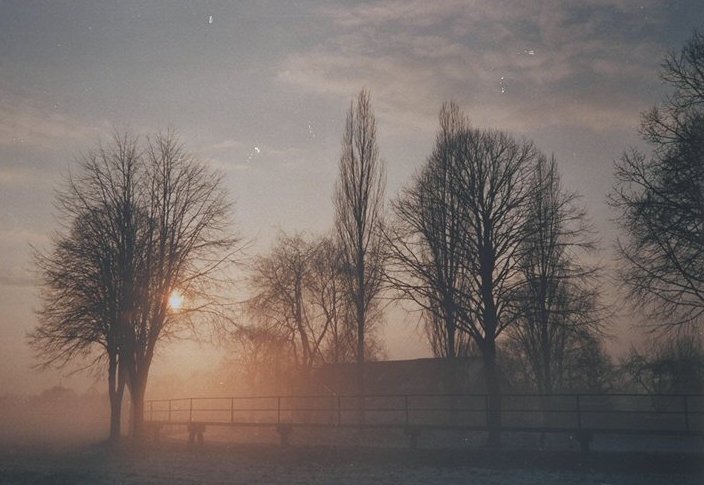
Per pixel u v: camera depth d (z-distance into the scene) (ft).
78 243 120.06
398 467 81.05
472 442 117.91
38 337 120.37
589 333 103.35
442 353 135.95
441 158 109.81
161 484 70.54
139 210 124.47
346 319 146.51
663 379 144.36
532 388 161.89
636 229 83.92
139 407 122.42
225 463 90.12
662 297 84.84
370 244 141.79
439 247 104.01
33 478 77.66
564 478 68.49
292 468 82.99
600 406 167.12
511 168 102.99
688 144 81.56
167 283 124.98
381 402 176.55
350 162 144.56
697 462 71.20
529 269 101.09
